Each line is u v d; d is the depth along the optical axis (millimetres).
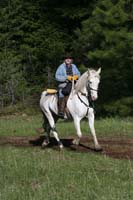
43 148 17109
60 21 36062
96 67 25984
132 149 16594
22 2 36344
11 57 34469
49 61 35281
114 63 25125
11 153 16109
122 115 24875
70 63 16391
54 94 16953
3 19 36094
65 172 13070
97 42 26578
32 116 29797
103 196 10680
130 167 13430
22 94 32500
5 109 31219
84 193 11047
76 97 15891
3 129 22656
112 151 16266
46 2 36000
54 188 11562
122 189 11289
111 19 24969
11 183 12297
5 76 33000
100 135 19859
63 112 16250
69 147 17172
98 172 13000
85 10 34531
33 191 11367
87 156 15188
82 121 25062
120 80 25484
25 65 35312
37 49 35531
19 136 20719
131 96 25375
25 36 36062
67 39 35688
